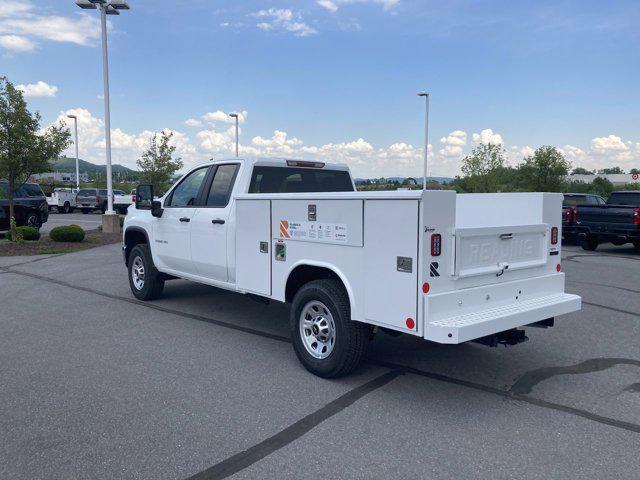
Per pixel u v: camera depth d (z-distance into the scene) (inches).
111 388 188.9
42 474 133.2
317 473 133.7
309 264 200.5
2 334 257.3
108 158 781.9
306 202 201.2
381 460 140.1
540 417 166.7
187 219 277.4
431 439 151.8
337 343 189.9
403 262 167.2
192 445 147.9
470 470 135.6
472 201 223.5
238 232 238.4
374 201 174.6
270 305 321.1
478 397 182.4
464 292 171.9
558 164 1266.0
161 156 1078.4
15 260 511.5
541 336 255.8
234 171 257.3
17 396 181.6
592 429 158.6
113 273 436.8
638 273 442.9
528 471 135.2
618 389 190.1
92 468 136.1
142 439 151.3
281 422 162.4
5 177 626.5
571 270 459.2
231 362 217.6
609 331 264.7
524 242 194.9
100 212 1518.2
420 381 197.2
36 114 616.4
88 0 739.4
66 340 247.6
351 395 183.5
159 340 247.9
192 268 279.9
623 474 134.0
